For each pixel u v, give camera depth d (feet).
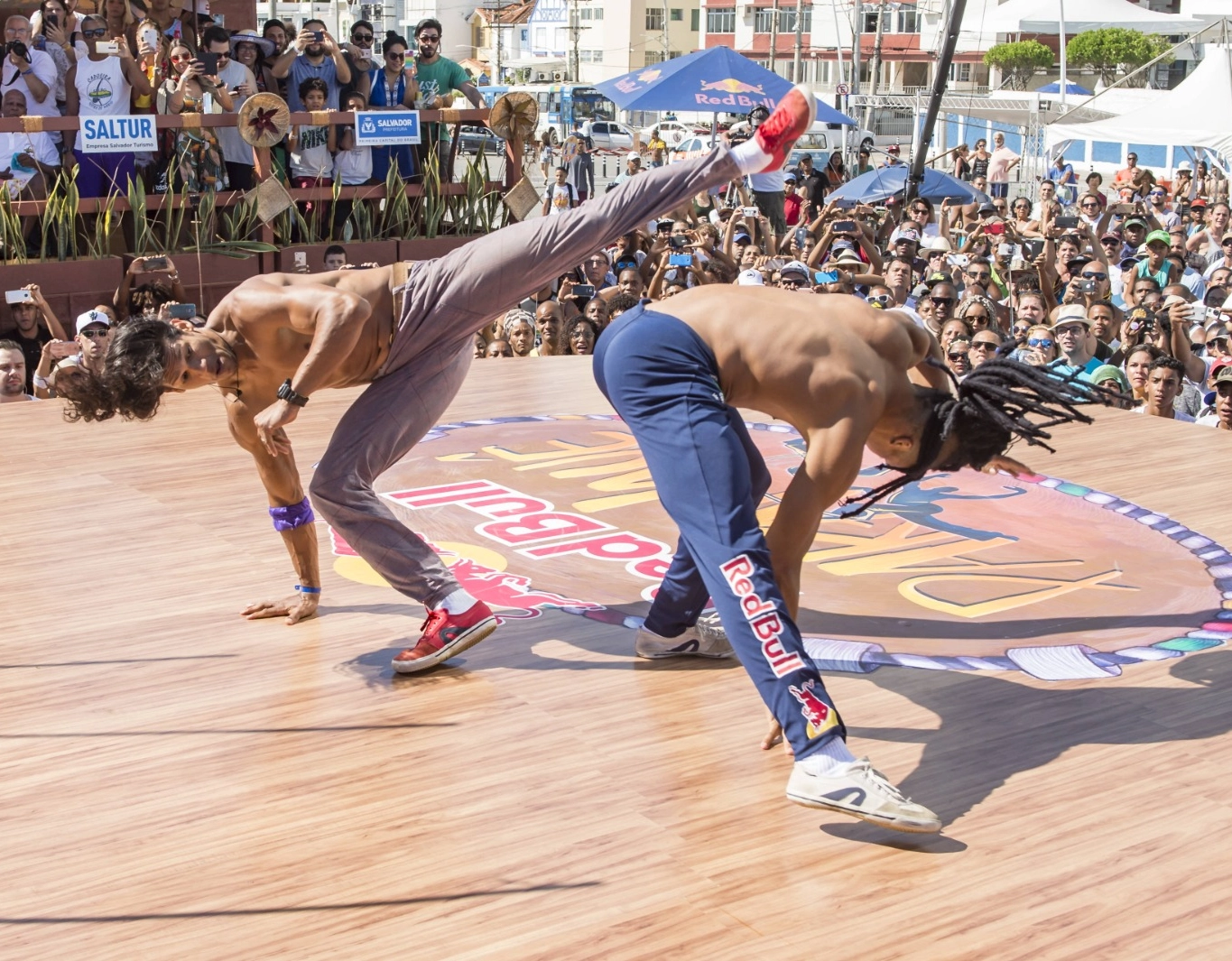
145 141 31.24
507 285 11.92
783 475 18.71
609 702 11.73
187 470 18.61
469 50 239.91
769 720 11.38
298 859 9.20
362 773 10.43
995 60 157.58
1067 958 8.09
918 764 10.57
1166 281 37.40
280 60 34.99
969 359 26.40
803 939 8.27
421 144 37.86
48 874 9.02
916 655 12.76
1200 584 14.67
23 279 30.19
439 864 9.12
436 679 12.20
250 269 33.60
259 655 12.70
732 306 10.33
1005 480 18.69
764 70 48.11
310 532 13.39
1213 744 10.91
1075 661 12.59
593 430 20.86
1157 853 9.27
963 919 8.47
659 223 39.01
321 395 22.95
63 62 31.83
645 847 9.34
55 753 10.77
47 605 13.87
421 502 17.38
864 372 10.04
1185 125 63.31
